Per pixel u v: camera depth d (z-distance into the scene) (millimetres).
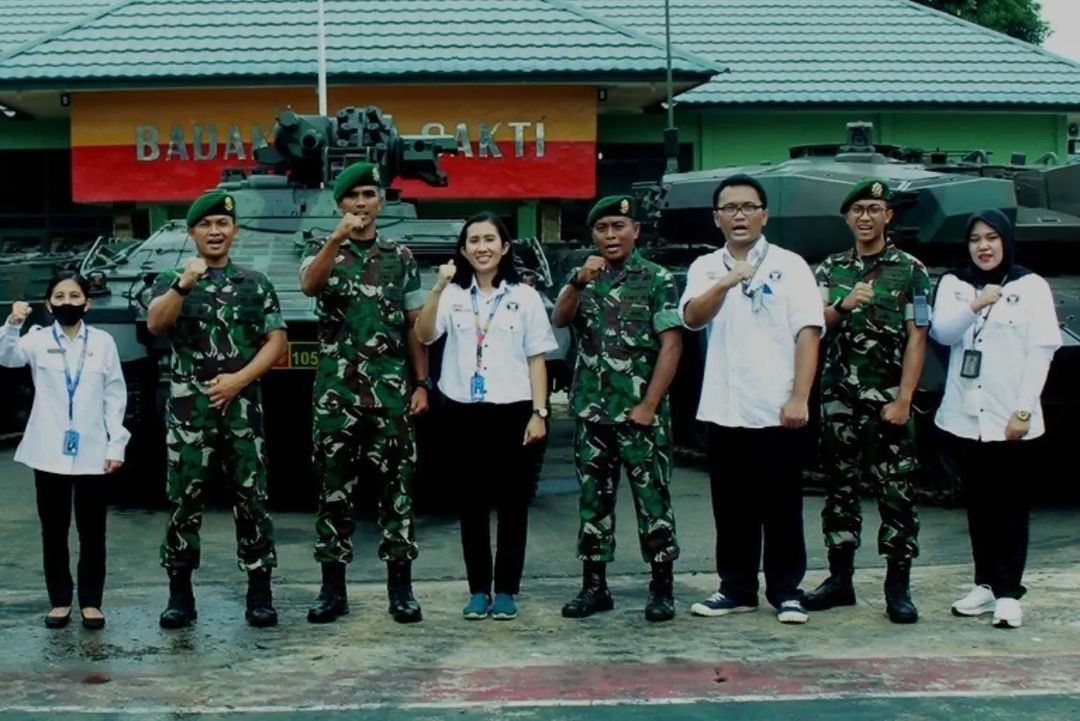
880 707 5781
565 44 21172
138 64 20750
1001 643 6773
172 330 7078
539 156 21438
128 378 10727
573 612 7320
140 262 11891
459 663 6461
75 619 7363
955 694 5953
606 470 7336
